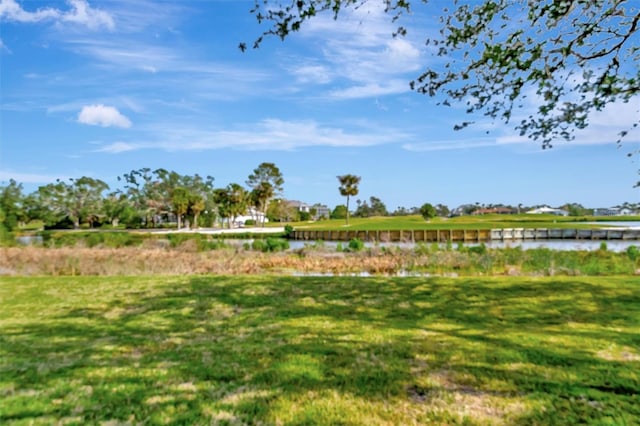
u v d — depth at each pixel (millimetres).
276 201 71500
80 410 2631
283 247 19312
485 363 3328
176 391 2902
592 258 11305
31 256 11523
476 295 6199
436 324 4660
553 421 2367
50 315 5523
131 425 2428
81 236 20719
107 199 61812
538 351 3586
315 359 3521
